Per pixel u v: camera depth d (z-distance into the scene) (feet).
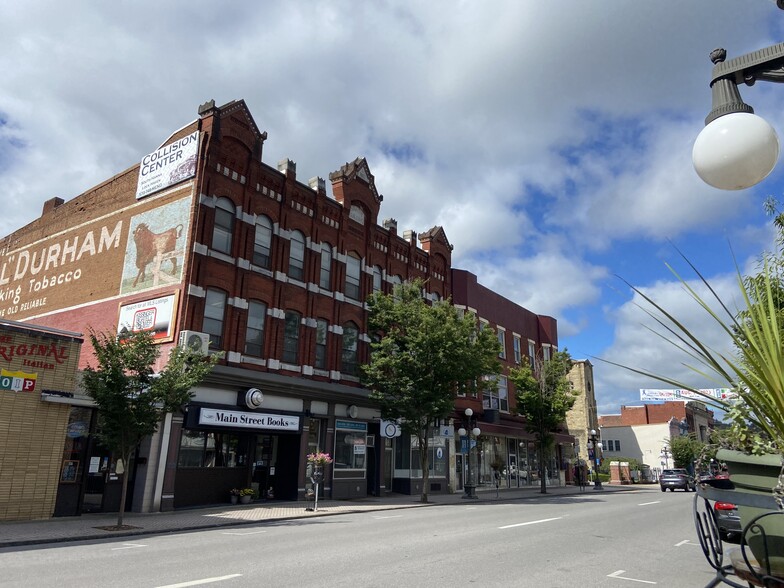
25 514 51.80
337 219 93.71
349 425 88.07
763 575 11.35
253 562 31.58
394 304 88.84
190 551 35.76
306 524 52.37
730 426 13.57
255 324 77.87
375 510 69.05
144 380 51.96
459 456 112.47
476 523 52.44
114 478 61.87
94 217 86.79
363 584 26.12
